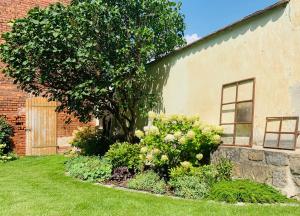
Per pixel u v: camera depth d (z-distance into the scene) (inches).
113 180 275.4
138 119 398.0
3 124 442.0
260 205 189.0
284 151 208.1
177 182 229.0
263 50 234.5
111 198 204.7
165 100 362.6
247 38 250.7
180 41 364.8
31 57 311.0
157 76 380.5
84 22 316.8
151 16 356.2
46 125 479.5
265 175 216.5
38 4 486.6
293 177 197.5
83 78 334.3
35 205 187.2
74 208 181.2
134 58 348.2
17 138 461.1
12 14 469.7
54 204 189.3
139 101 387.9
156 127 262.8
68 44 308.7
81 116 358.6
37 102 474.6
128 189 242.5
